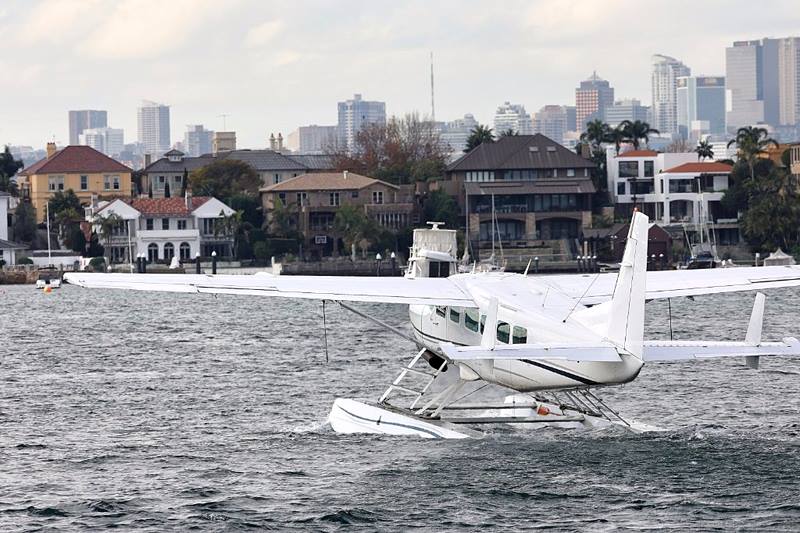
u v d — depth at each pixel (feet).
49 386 515.91
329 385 503.61
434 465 332.39
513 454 339.98
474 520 285.43
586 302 353.92
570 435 361.71
